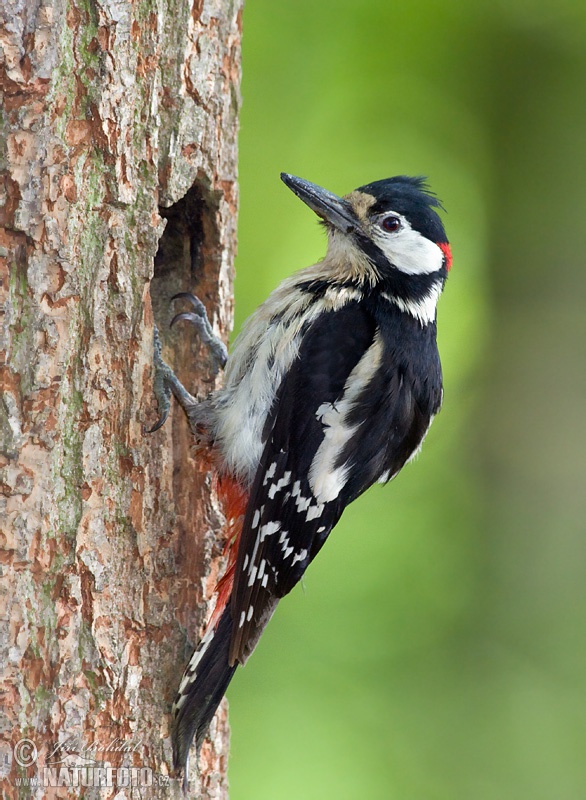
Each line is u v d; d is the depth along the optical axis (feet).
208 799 29.30
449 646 49.67
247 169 53.52
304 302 30.12
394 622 50.49
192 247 30.53
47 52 23.81
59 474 24.29
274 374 29.09
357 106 53.36
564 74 50.11
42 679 23.97
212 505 29.04
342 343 29.27
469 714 48.01
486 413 51.03
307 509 28.58
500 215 51.31
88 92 24.73
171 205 28.53
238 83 30.04
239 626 26.81
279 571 28.25
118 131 25.29
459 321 53.42
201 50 27.86
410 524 52.19
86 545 24.63
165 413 26.78
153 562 26.66
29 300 23.91
